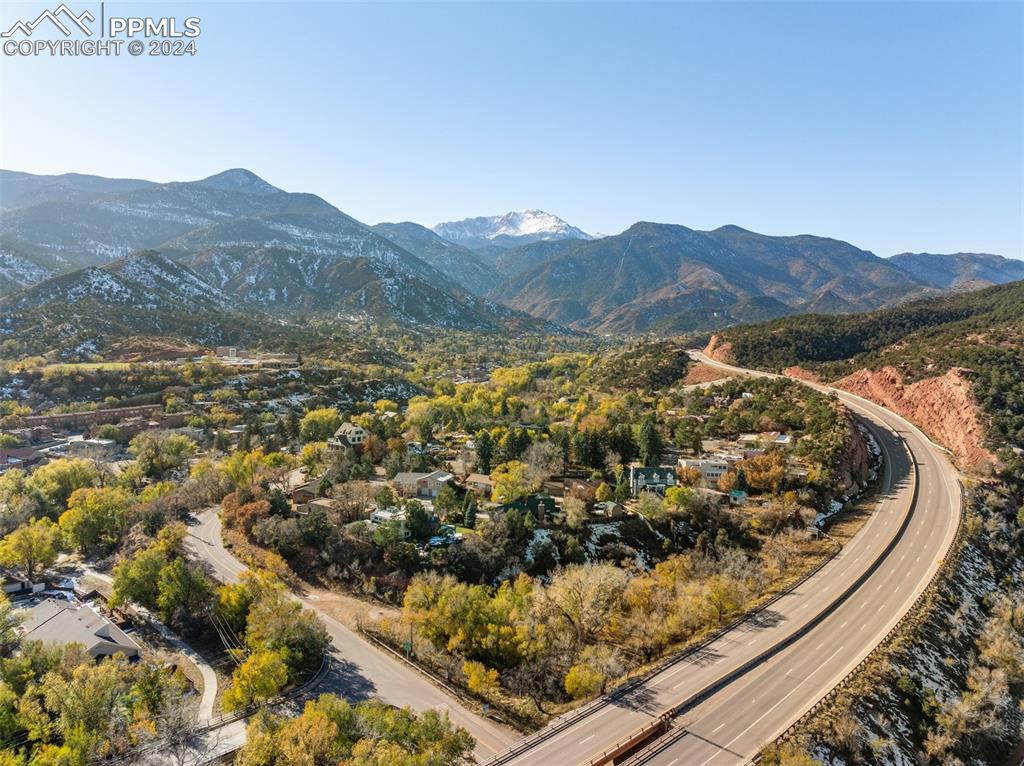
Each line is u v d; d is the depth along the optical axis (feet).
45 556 331.57
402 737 187.11
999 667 256.11
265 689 216.33
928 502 392.88
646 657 243.81
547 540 334.24
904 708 215.92
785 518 362.33
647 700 204.03
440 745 179.83
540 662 240.53
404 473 418.31
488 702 223.10
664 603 272.10
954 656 252.62
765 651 233.76
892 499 400.88
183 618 278.87
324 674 238.07
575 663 238.48
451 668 242.37
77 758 182.39
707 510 371.56
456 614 257.14
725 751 178.81
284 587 285.84
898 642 242.37
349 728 190.80
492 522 336.08
